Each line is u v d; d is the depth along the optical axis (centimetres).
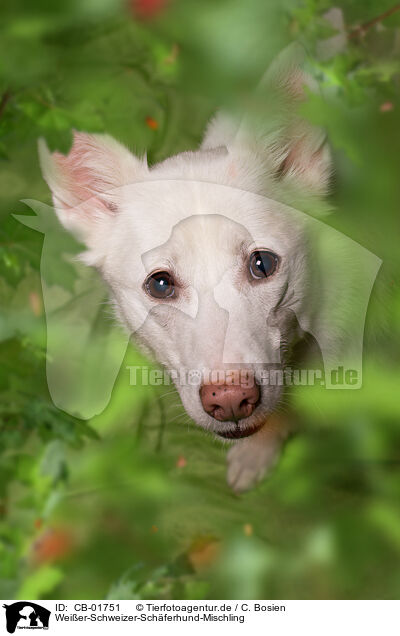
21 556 96
